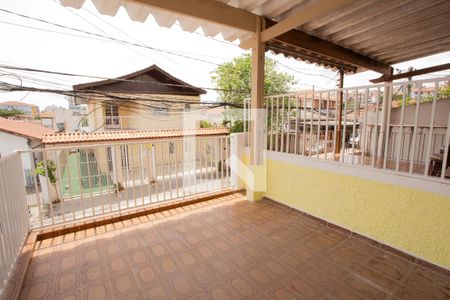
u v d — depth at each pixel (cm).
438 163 309
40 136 766
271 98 317
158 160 841
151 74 1020
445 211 179
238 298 159
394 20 289
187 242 231
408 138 424
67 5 220
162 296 160
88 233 247
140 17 253
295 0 250
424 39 351
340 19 289
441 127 393
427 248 191
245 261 201
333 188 257
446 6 254
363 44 371
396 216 208
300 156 289
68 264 195
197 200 336
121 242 230
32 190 778
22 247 208
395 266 193
